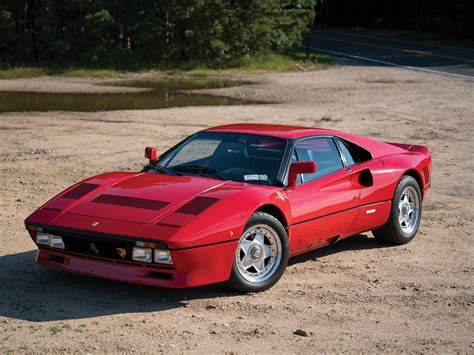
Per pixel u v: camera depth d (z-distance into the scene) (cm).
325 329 520
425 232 846
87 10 4269
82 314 537
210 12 4231
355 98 2473
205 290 605
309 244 666
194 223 544
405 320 545
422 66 3894
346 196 689
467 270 690
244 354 466
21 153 1372
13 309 545
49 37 4250
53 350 463
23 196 995
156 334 497
